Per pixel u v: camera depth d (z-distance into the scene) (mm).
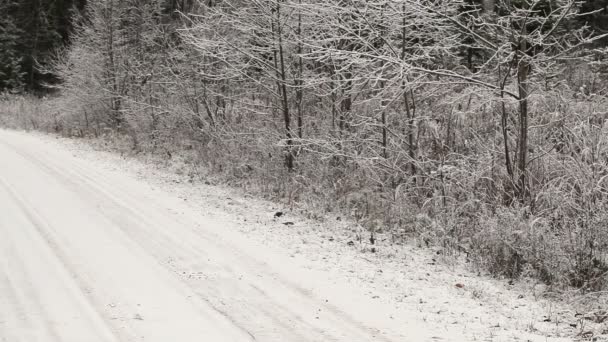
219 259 7969
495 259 8508
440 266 8570
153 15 22578
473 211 10227
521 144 10055
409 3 10328
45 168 14312
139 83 22062
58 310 5770
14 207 9977
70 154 17406
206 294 6574
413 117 11922
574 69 14727
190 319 5789
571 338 5910
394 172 12070
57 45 45062
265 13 13828
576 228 8406
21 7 46625
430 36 12430
